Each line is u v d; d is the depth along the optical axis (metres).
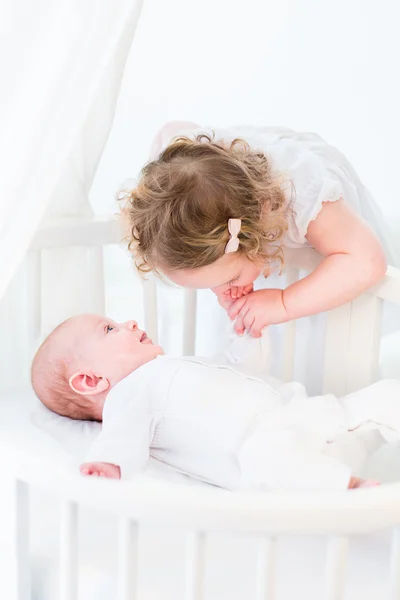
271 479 1.01
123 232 1.43
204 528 0.71
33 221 1.01
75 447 1.18
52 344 1.29
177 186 1.15
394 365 1.70
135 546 0.75
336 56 1.81
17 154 0.98
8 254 1.01
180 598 0.93
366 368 1.31
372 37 1.79
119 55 1.28
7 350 1.41
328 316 1.33
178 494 0.72
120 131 1.78
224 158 1.18
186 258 1.15
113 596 0.95
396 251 1.84
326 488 0.98
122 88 1.74
